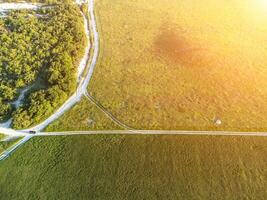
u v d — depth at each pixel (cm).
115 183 5666
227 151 6103
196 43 8388
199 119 6612
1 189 5606
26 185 5659
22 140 6272
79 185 5647
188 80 7406
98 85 7319
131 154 6062
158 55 8050
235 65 7750
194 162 5941
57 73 7094
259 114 6700
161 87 7256
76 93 7138
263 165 5897
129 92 7150
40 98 6594
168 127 6488
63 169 5862
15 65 7300
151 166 5891
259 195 5506
